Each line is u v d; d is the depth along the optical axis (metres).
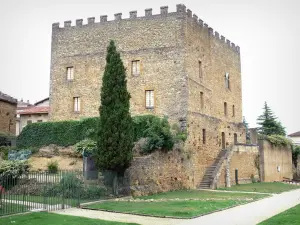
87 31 46.25
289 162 64.50
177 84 41.69
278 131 82.31
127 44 44.34
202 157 43.62
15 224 18.08
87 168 32.25
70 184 28.17
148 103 42.72
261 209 24.80
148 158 34.00
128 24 44.59
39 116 54.69
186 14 43.03
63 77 46.47
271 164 57.56
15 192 29.39
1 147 43.12
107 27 45.44
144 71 43.25
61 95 46.22
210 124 46.72
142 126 38.25
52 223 18.33
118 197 29.80
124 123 30.84
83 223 18.41
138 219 20.19
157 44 43.09
